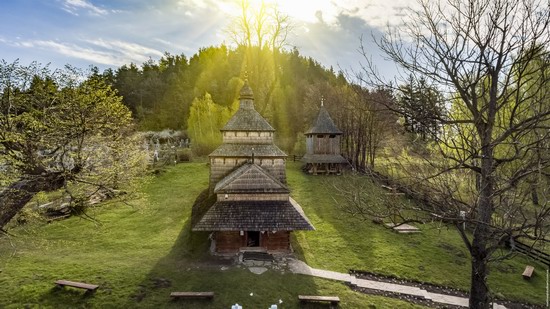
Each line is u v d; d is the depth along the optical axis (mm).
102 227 24984
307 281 17516
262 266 18844
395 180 10617
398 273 19344
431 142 10344
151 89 79125
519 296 17516
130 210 28922
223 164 26016
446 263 20859
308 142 44438
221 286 16453
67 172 14594
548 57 8320
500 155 10828
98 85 15914
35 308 14125
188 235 23625
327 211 29109
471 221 8688
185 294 15141
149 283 16531
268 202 20797
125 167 18188
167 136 63344
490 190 9227
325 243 22906
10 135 12859
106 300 14883
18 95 13977
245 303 15203
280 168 26234
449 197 9578
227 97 67625
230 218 19703
